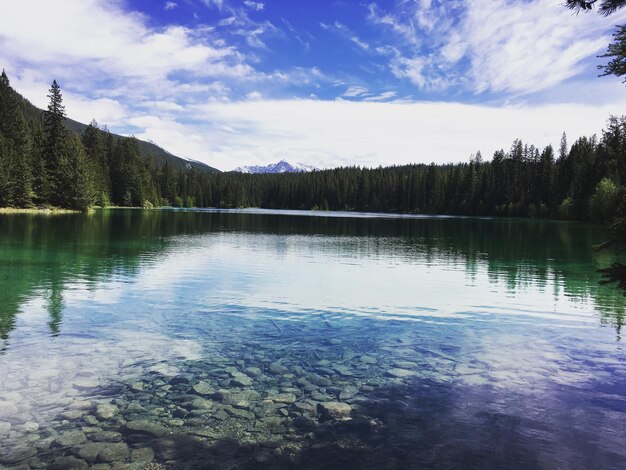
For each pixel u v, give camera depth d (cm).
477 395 693
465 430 582
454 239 3959
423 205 14512
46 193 7256
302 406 643
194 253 2533
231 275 1819
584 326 1130
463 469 494
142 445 527
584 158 9756
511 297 1484
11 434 544
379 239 3862
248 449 525
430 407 648
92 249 2523
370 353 894
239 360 835
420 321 1161
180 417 599
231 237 3772
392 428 584
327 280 1762
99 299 1312
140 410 616
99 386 695
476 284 1723
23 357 817
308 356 868
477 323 1149
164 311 1198
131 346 898
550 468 500
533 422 607
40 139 8175
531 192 11319
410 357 872
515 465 504
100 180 10150
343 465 497
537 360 864
